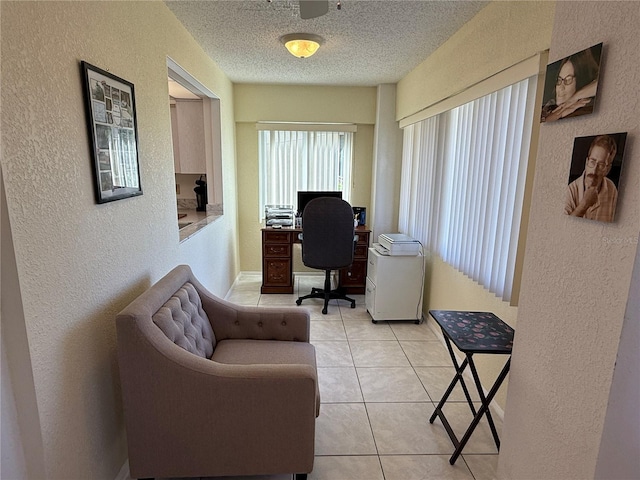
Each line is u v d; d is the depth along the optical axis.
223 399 1.41
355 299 4.03
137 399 1.40
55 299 1.15
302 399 1.43
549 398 1.24
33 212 1.05
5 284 0.99
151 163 1.92
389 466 1.74
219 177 3.71
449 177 2.87
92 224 1.36
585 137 1.04
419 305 3.36
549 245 1.23
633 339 0.96
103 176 1.41
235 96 4.23
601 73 0.99
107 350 1.47
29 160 1.03
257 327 2.07
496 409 2.12
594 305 1.04
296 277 4.73
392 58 3.14
